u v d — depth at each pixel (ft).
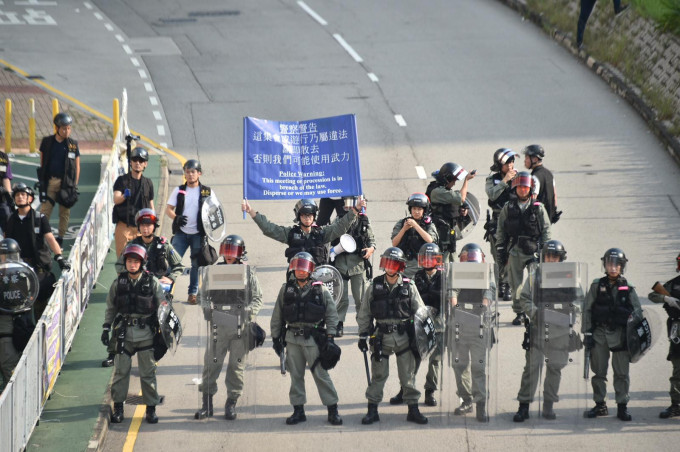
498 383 115.34
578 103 224.74
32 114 202.90
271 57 264.72
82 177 191.42
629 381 112.27
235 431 105.09
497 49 269.44
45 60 261.24
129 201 138.41
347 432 104.42
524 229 126.11
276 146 128.26
